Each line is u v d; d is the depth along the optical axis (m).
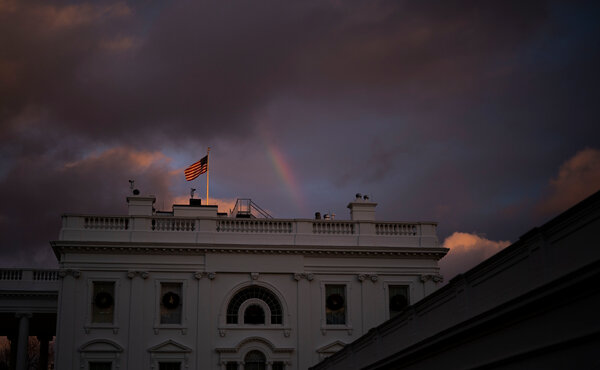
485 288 25.72
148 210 54.81
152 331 52.00
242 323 53.38
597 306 19.38
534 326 22.39
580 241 20.45
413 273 56.09
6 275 56.25
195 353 52.03
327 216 63.38
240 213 63.31
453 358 27.89
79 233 53.03
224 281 53.84
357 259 55.72
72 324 51.28
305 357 53.12
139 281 52.81
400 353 32.28
